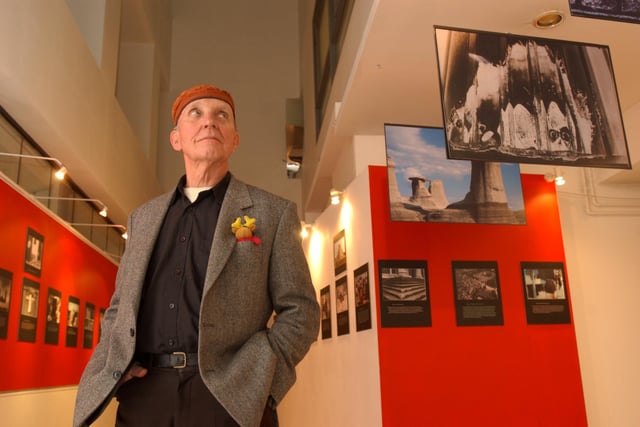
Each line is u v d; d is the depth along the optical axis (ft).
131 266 5.50
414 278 19.07
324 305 25.35
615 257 21.81
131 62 42.29
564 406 18.88
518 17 15.97
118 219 34.19
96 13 27.96
